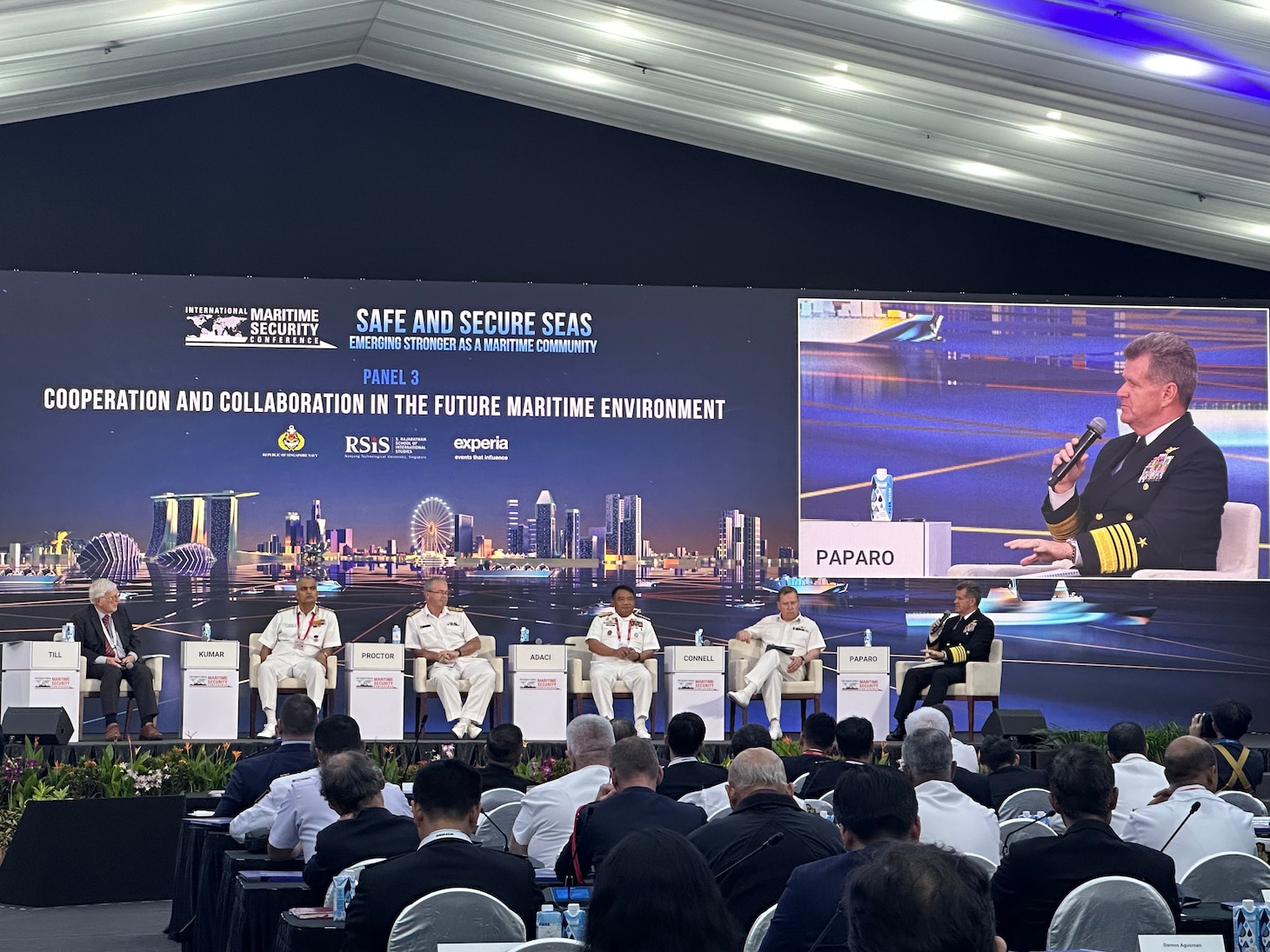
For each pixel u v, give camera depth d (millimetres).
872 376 14102
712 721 12086
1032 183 14133
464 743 11289
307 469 13461
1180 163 13062
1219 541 14180
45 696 10914
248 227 14180
